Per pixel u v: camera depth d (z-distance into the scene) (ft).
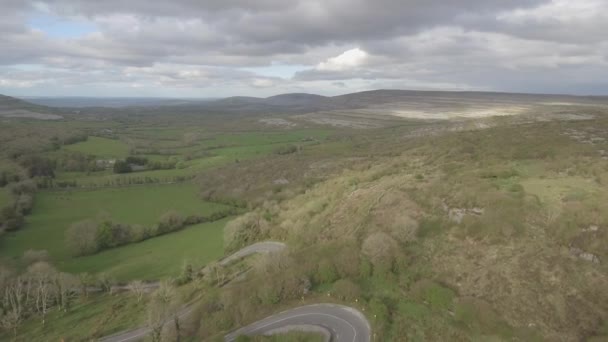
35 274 263.49
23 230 385.70
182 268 294.87
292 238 318.24
